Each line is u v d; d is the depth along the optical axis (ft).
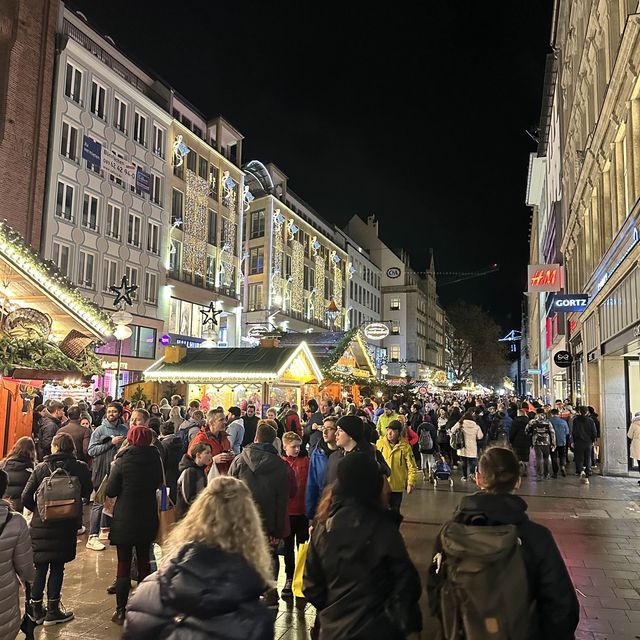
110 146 98.99
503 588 8.70
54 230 86.94
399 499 26.68
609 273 47.06
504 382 322.34
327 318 199.41
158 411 48.42
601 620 18.89
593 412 53.78
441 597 9.47
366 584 9.53
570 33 75.36
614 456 52.54
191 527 8.53
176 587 7.81
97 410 47.60
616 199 46.39
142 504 18.93
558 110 98.48
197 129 130.72
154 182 110.63
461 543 9.12
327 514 10.37
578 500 40.16
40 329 39.88
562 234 96.12
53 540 17.79
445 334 353.31
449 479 51.03
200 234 124.57
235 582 7.95
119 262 100.27
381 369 179.52
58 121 88.48
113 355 97.45
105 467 27.43
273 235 163.43
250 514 8.73
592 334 60.29
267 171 166.71
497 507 9.41
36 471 18.57
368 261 248.11
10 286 41.52
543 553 9.14
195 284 121.90
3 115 81.15
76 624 18.13
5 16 82.17
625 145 42.70
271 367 60.70
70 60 91.40
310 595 10.16
